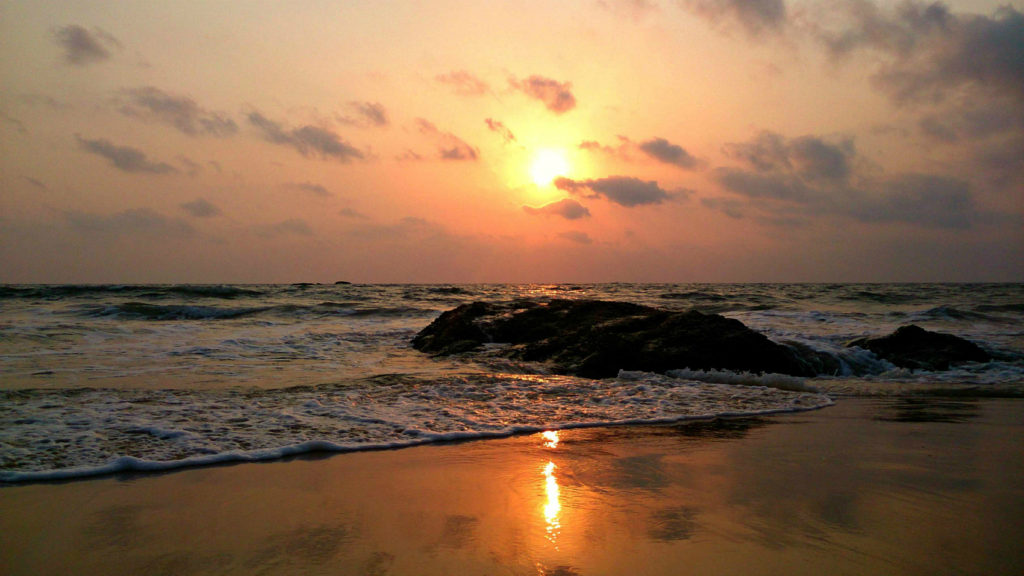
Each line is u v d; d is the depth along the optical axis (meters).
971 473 4.87
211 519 3.88
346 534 3.63
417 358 13.03
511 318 14.79
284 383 9.32
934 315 23.83
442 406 7.88
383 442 6.01
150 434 6.00
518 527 3.73
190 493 4.42
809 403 8.59
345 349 14.41
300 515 3.96
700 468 5.09
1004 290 60.50
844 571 3.08
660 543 3.46
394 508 4.10
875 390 10.01
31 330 15.83
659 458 5.46
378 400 8.10
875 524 3.74
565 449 5.85
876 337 13.89
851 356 12.48
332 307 25.78
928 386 10.45
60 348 13.12
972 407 8.40
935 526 3.70
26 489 4.47
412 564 3.20
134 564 3.22
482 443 6.14
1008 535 3.55
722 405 8.38
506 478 4.82
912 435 6.45
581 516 3.92
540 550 3.37
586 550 3.37
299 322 21.33
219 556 3.31
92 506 4.12
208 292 35.06
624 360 11.54
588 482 4.69
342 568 3.16
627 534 3.60
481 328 14.41
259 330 17.95
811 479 4.72
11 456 5.17
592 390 9.32
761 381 10.57
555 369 11.64
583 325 13.79
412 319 22.83
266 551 3.38
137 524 3.80
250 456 5.41
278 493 4.43
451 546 3.44
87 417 6.58
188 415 6.83
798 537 3.53
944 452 5.62
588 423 7.12
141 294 33.44
